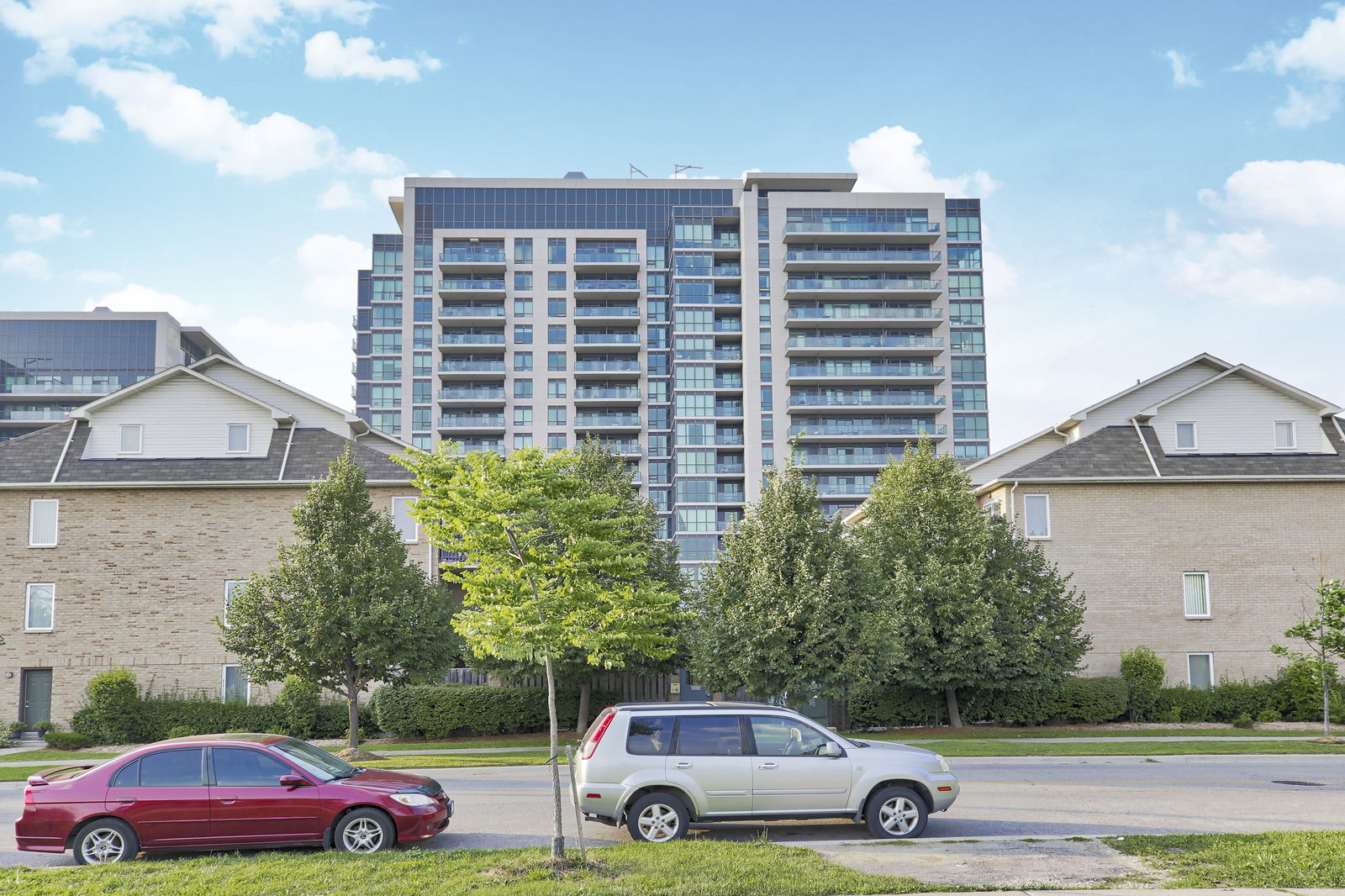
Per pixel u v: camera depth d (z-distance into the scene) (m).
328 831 13.29
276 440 38.50
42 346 110.25
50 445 37.72
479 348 96.12
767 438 92.50
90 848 13.07
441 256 96.81
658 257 100.69
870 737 29.12
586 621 14.12
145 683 35.19
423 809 13.57
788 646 27.53
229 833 13.17
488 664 32.47
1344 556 36.03
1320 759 23.95
